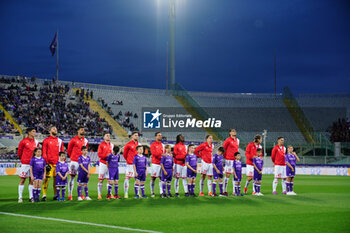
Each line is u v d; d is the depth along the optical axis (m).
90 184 25.05
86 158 15.47
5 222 9.50
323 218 10.27
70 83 62.66
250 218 10.24
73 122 51.47
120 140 50.72
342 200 14.67
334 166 47.31
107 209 12.00
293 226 9.13
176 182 16.58
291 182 17.50
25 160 14.69
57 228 8.72
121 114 60.19
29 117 48.81
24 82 56.91
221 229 8.74
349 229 8.80
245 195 16.98
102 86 66.00
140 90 69.94
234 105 73.38
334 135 60.59
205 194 17.84
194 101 69.06
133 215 10.72
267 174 43.91
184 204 13.35
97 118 55.28
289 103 74.38
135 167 15.81
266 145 59.38
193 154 16.66
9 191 19.59
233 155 17.38
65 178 15.13
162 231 8.47
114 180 15.96
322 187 22.52
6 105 49.72
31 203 13.79
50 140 15.45
